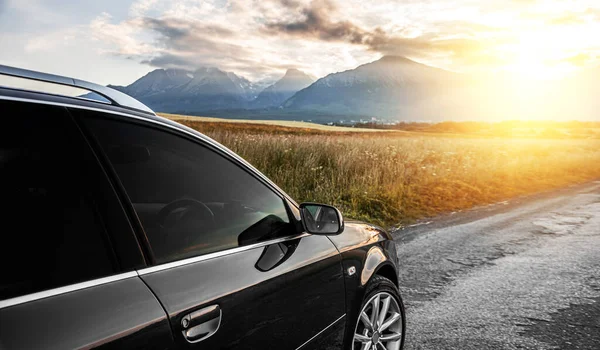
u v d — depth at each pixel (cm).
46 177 144
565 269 623
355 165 1362
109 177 159
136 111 189
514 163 2186
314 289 235
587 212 1141
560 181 1916
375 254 310
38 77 165
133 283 149
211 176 222
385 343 322
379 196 1084
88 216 147
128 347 136
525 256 691
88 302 133
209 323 167
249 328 187
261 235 221
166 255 170
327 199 1005
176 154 204
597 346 390
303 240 244
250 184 236
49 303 125
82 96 175
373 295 296
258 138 1631
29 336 116
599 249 739
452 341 397
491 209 1162
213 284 174
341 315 264
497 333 414
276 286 205
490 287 543
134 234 157
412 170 1534
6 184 137
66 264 135
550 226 943
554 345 391
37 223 137
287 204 249
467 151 2616
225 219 215
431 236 823
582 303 493
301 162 1320
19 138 141
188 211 208
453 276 586
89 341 127
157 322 147
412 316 452
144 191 198
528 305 485
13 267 125
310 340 233
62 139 151
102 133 169
